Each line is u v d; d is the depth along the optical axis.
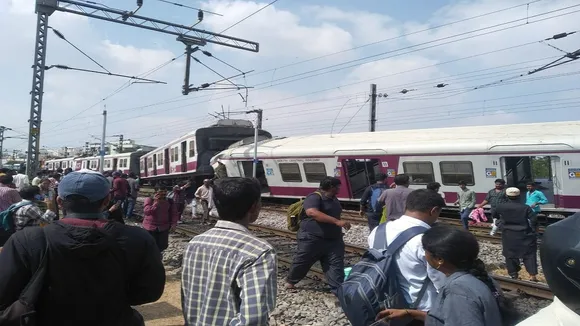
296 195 20.28
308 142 20.42
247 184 2.45
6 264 2.10
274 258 2.21
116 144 62.19
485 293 2.20
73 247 2.10
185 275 2.38
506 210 7.20
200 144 24.64
